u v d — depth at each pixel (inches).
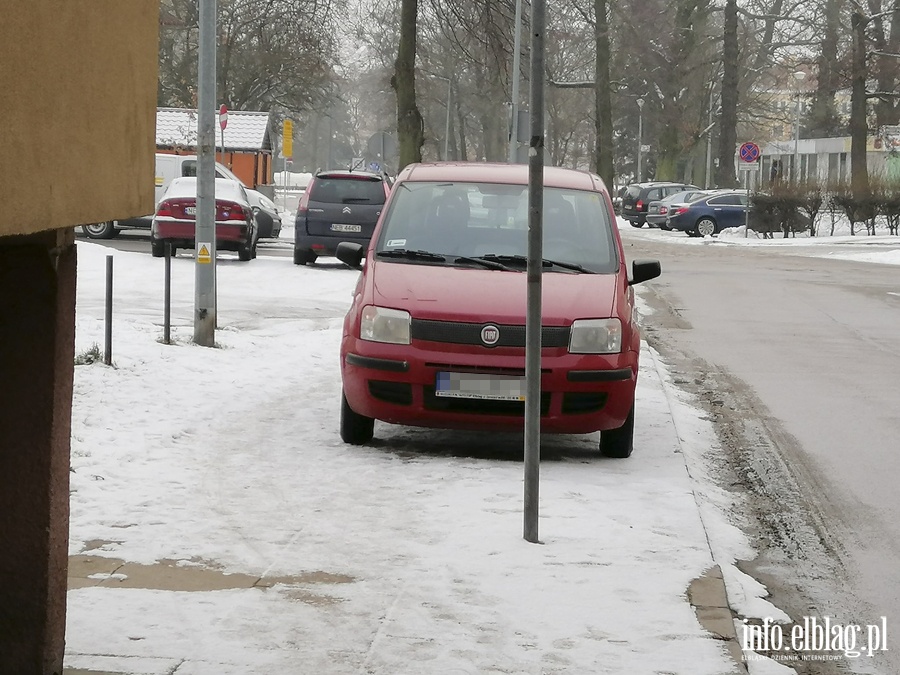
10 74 143.9
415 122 1327.5
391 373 359.9
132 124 182.4
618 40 2436.0
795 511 328.2
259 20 1325.0
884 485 358.9
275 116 2743.6
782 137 4077.3
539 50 268.2
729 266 1314.0
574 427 361.7
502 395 356.2
